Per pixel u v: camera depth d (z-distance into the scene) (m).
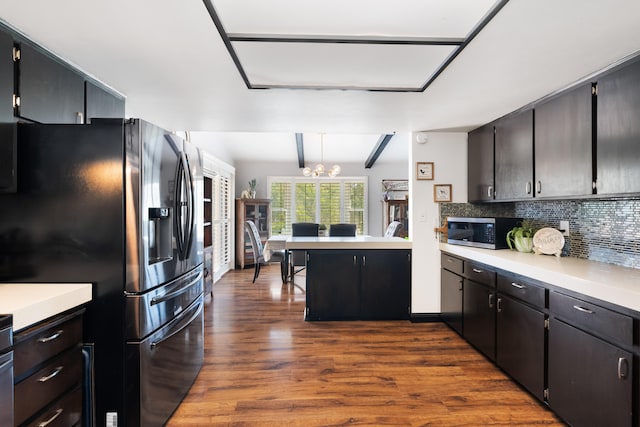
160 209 1.94
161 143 1.85
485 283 2.72
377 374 2.51
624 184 1.81
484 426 1.92
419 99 2.56
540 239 2.71
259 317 3.82
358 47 1.80
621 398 1.52
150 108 2.82
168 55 1.84
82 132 1.64
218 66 1.98
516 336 2.31
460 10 1.51
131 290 1.65
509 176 2.90
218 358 2.76
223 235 6.37
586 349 1.72
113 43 1.70
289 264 6.05
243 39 1.69
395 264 3.70
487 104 2.68
